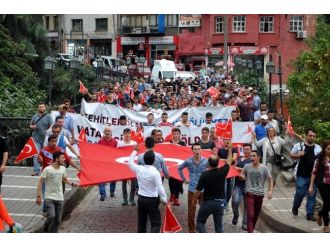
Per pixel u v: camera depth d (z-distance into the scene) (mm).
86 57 69188
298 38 64438
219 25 67375
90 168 12992
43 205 13070
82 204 15789
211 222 14125
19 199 15016
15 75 30062
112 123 20391
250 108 25266
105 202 16031
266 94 35906
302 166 13602
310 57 21344
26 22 33031
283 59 64562
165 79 50125
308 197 13523
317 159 12422
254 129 18297
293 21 64688
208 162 11664
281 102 28016
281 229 13328
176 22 76812
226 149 14594
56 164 11898
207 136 14969
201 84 42031
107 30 79938
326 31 29469
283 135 22688
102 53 80250
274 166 15938
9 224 11008
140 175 11422
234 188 13664
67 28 79312
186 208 15453
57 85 36594
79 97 37938
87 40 79438
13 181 17203
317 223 13141
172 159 14172
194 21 75062
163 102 28219
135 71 61250
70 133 17969
